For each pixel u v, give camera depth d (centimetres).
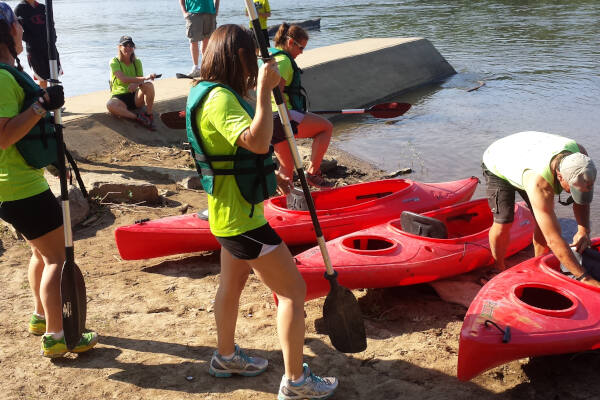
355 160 904
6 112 292
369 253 453
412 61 1536
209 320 411
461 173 834
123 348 372
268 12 622
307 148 914
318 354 374
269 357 364
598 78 1356
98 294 449
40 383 333
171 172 742
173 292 457
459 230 570
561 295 391
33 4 797
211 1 1088
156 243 501
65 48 2362
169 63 1795
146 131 892
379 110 700
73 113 884
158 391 328
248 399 322
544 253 458
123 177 686
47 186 335
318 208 591
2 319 403
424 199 592
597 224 630
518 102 1204
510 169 392
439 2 3450
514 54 1709
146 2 6419
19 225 329
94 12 4925
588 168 327
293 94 641
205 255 534
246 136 260
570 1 2955
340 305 328
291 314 298
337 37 2223
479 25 2325
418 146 965
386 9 3253
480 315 353
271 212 547
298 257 445
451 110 1190
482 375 355
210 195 288
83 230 577
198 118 277
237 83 284
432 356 373
